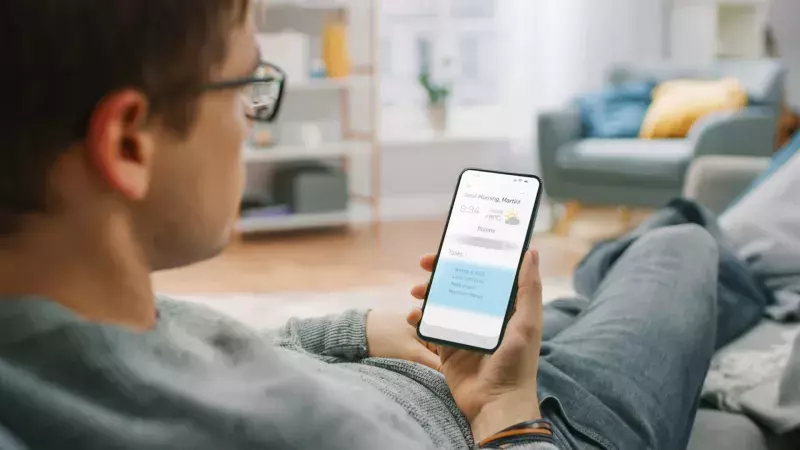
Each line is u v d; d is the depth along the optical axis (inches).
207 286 141.4
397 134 212.8
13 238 17.8
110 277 18.6
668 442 36.5
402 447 20.8
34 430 16.8
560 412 33.2
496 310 29.9
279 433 18.8
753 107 188.5
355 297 128.1
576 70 212.8
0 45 16.4
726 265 59.9
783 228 68.2
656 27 216.8
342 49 193.5
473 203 32.1
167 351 18.9
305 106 205.0
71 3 16.5
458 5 213.8
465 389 29.7
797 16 215.8
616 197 179.3
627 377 36.6
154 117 18.0
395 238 187.0
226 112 19.4
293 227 194.5
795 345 47.1
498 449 26.7
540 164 187.2
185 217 19.1
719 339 57.4
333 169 193.6
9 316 17.4
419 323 30.6
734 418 47.4
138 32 17.2
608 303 41.3
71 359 17.4
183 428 17.9
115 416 17.4
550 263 156.3
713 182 96.9
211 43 18.5
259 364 20.2
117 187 17.5
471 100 219.1
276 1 189.2
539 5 211.6
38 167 17.2
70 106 16.9
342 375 27.9
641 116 191.9
